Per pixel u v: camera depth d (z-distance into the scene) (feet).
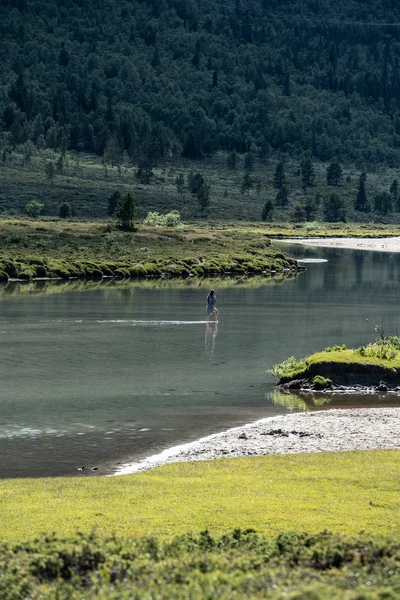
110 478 151.02
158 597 70.90
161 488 142.00
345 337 371.56
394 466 157.79
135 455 176.04
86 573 82.58
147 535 112.06
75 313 450.71
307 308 492.95
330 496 135.44
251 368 292.81
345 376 261.44
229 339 361.71
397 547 88.53
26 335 365.20
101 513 125.49
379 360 265.75
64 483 146.72
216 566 82.94
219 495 136.77
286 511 126.21
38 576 80.94
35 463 169.17
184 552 90.79
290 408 228.63
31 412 219.20
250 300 536.83
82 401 234.79
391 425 202.69
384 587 72.43
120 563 82.89
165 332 380.78
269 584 73.41
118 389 252.62
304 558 85.97
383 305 515.91
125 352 323.37
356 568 81.10
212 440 188.24
